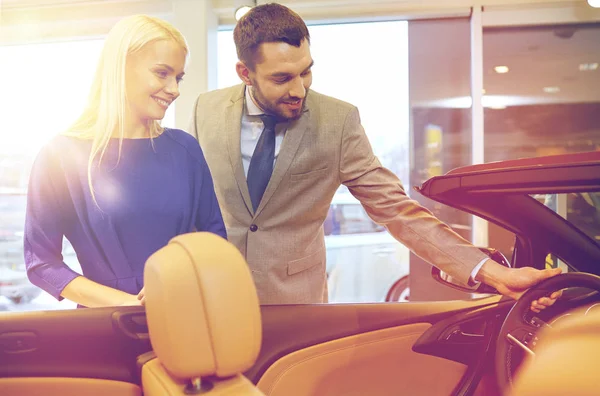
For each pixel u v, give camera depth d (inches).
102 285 43.0
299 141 56.7
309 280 61.1
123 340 35.5
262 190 58.6
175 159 48.4
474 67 132.9
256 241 58.7
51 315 36.3
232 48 139.3
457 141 138.7
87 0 135.6
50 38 139.4
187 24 129.6
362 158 57.1
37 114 138.3
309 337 41.9
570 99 134.6
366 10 132.5
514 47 134.2
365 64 137.9
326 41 137.5
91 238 45.6
